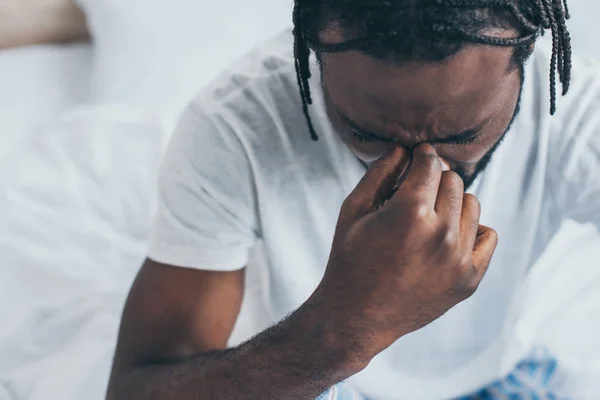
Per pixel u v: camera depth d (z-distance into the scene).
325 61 0.64
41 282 1.44
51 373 1.32
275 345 0.70
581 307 1.30
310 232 0.90
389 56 0.58
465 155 0.67
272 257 0.91
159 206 0.88
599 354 1.23
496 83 0.61
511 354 1.08
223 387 0.74
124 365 0.87
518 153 0.86
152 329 0.87
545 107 0.84
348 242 0.61
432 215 0.59
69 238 1.47
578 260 1.36
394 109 0.61
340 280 0.62
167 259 0.86
